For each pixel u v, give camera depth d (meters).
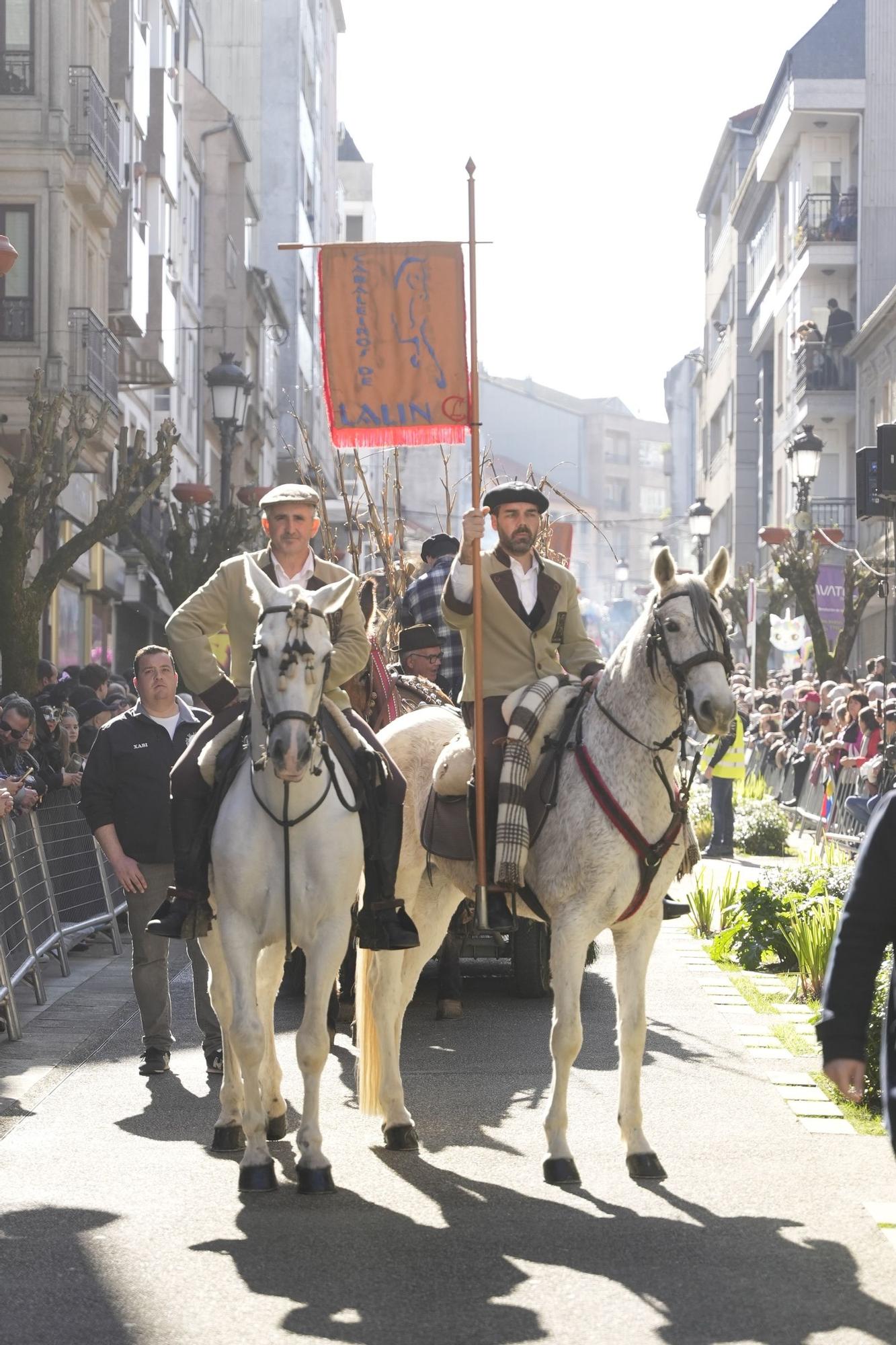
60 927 13.10
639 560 139.50
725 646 6.91
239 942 7.06
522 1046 10.05
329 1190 6.94
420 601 11.64
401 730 8.46
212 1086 9.09
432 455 100.19
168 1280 5.91
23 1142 7.84
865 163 43.47
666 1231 6.44
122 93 31.59
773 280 51.97
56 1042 10.29
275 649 6.75
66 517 28.78
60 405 18.66
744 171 62.50
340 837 7.09
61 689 16.91
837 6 43.97
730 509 61.25
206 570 26.08
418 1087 8.96
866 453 12.33
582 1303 5.66
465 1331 5.41
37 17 25.88
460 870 7.91
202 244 46.12
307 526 7.84
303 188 67.06
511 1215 6.65
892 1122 4.25
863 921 4.44
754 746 29.98
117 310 31.53
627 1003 7.27
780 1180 7.14
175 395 41.53
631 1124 7.24
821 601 31.12
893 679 14.19
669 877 7.28
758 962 12.70
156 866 9.67
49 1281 5.89
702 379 72.19
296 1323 5.48
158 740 9.85
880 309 38.03
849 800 18.08
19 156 25.81
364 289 8.66
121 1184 7.11
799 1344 5.28
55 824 13.23
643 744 7.08
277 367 62.22
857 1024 4.38
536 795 7.38
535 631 7.87
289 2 63.66
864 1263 6.05
